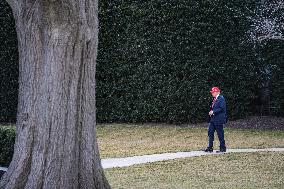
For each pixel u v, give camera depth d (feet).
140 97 183.52
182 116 184.14
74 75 76.28
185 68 182.91
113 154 135.44
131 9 182.29
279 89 202.28
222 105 134.82
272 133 171.83
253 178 102.99
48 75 75.15
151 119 184.65
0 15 186.29
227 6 188.96
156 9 181.47
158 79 182.39
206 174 108.17
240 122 191.62
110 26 183.52
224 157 127.34
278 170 110.52
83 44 76.79
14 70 185.78
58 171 74.95
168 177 105.70
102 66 184.14
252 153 132.46
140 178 104.94
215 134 168.76
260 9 198.90
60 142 75.20
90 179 77.56
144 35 182.29
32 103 76.02
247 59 195.93
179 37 182.09
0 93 186.91
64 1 72.64
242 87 195.93
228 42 190.08
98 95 184.85
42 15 74.23
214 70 187.01
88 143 78.02
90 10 78.43
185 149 142.92
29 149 75.97
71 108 76.07
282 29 195.42
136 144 151.33
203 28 184.65
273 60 201.16
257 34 195.31
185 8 182.29
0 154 112.37
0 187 76.13
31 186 74.64
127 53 182.91
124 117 184.96
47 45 75.20
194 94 184.85
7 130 112.57
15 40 185.26
